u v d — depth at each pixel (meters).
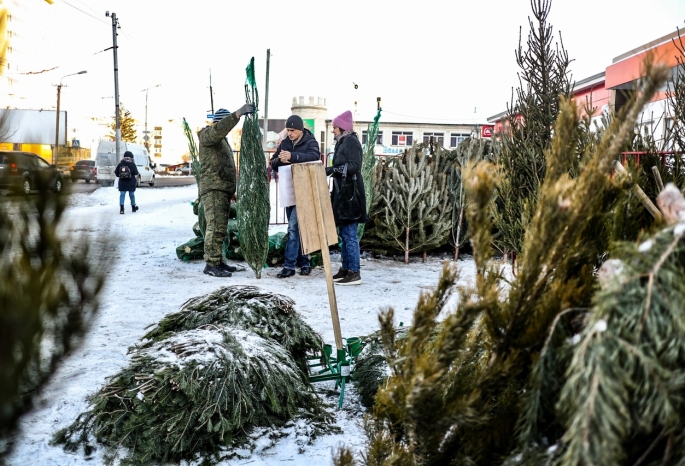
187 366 2.79
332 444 2.87
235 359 2.92
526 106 6.19
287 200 6.13
